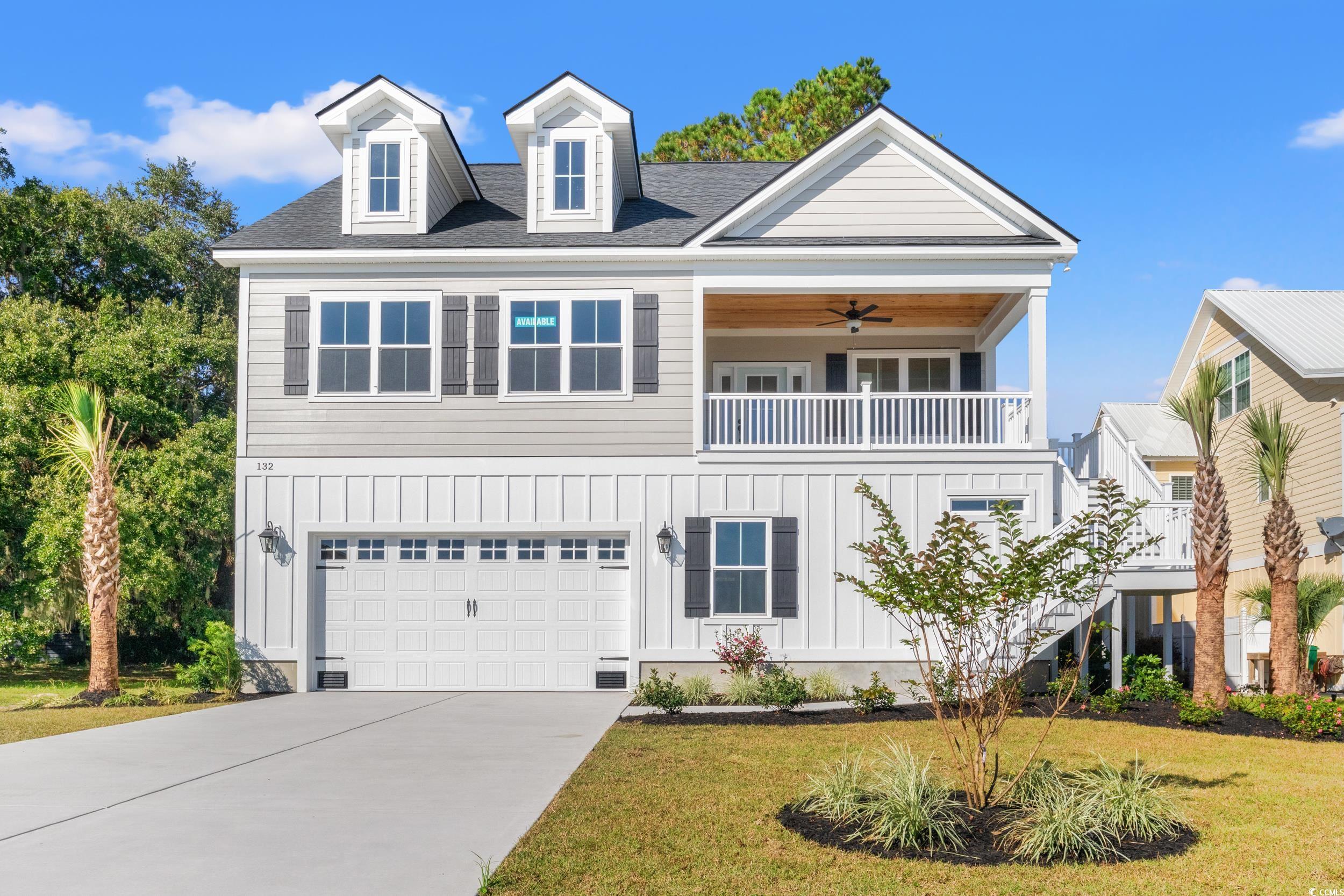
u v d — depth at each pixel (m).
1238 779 9.51
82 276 31.77
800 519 16.84
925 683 8.36
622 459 17.00
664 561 16.83
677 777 9.41
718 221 17.03
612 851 6.98
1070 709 13.88
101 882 6.32
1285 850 7.09
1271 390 23.66
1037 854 6.79
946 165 17.30
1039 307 17.00
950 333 20.62
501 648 17.06
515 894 6.11
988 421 18.62
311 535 17.11
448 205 19.30
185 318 27.09
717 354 20.72
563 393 17.11
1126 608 22.84
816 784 8.30
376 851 6.98
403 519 17.06
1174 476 30.03
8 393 21.77
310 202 19.31
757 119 39.09
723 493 16.91
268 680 16.91
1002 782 8.80
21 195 28.39
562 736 12.08
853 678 16.50
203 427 24.59
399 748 11.23
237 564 16.98
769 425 19.16
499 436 17.11
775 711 14.06
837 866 6.69
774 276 17.17
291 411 17.17
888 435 17.36
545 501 17.02
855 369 20.64
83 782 9.31
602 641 16.97
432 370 17.19
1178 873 6.56
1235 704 13.86
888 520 8.56
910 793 7.38
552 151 17.98
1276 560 14.65
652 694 13.85
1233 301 25.28
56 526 20.14
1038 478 16.73
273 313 17.33
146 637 28.45
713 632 16.69
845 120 37.47
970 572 16.00
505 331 17.20
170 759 10.48
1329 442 21.12
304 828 7.60
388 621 17.14
